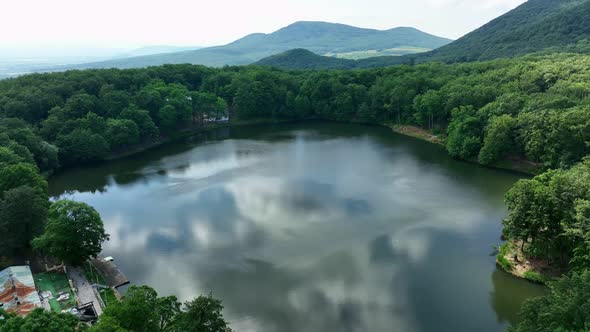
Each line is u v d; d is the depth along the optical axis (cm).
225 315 6153
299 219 9312
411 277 7050
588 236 5578
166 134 17850
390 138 17275
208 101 19425
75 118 15275
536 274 6756
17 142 12294
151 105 17625
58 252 6981
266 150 15500
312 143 16538
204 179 12300
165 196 11031
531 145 11575
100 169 13688
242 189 11319
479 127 13950
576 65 15688
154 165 13950
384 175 12281
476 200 10250
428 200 10288
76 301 6312
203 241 8456
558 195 6531
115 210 10219
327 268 7344
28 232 7662
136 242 8525
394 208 9825
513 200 7150
